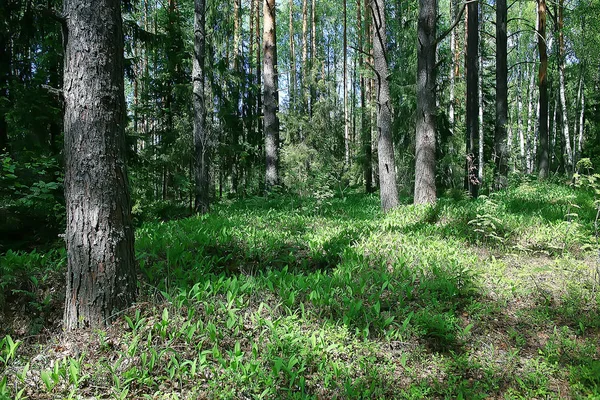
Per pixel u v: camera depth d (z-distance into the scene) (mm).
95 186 3879
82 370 3344
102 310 3934
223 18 17250
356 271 5723
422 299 4867
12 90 9445
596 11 20844
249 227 8375
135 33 12211
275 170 16734
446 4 29266
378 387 3391
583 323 4516
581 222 8250
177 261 5750
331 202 14273
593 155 27391
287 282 5023
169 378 3312
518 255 6641
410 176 17156
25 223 7516
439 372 3703
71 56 3812
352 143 23484
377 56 11859
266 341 3793
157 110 16938
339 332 3959
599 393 3371
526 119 36125
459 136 18781
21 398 3010
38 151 9344
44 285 4703
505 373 3680
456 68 23281
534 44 28891
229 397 3090
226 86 19359
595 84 30281
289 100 20312
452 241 7227
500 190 15141
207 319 4051
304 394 3234
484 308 4750
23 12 10008
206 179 12797
